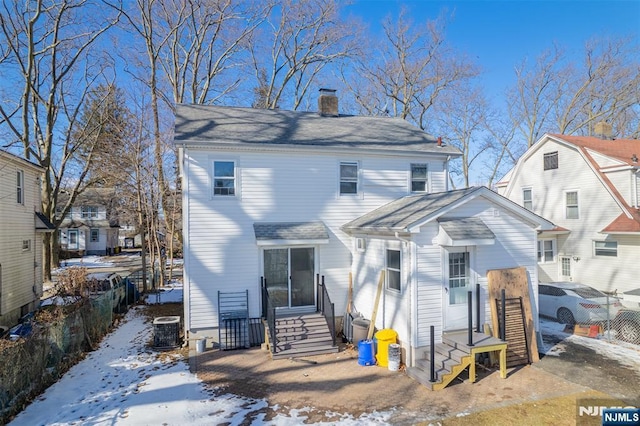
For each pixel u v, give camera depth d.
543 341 12.16
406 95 32.75
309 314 12.78
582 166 20.95
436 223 10.27
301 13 29.44
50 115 25.00
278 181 13.19
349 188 14.13
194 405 8.12
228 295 12.45
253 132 13.86
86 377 9.82
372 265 12.16
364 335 11.69
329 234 13.66
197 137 12.53
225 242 12.55
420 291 10.02
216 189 12.66
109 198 40.72
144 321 16.11
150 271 25.36
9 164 15.41
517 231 11.07
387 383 9.23
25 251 16.98
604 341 12.12
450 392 8.70
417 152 14.48
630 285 18.41
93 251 46.66
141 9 22.31
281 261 13.12
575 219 21.30
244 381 9.41
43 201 25.50
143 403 8.23
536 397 8.34
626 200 19.12
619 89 34.06
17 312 16.09
